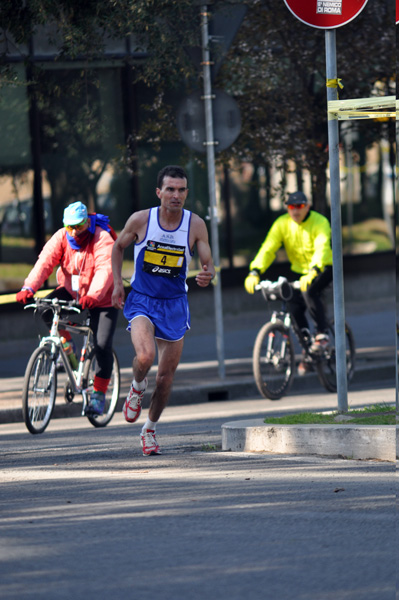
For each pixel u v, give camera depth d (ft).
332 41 83.41
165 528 57.31
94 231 97.96
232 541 54.44
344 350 86.58
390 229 213.25
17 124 169.37
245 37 154.71
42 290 171.83
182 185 76.79
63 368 101.96
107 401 106.11
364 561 50.34
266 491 66.08
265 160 165.27
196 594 46.16
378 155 210.59
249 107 156.04
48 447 90.02
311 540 54.24
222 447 85.05
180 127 132.98
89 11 123.44
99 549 53.52
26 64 134.72
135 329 78.02
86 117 151.33
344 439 78.28
